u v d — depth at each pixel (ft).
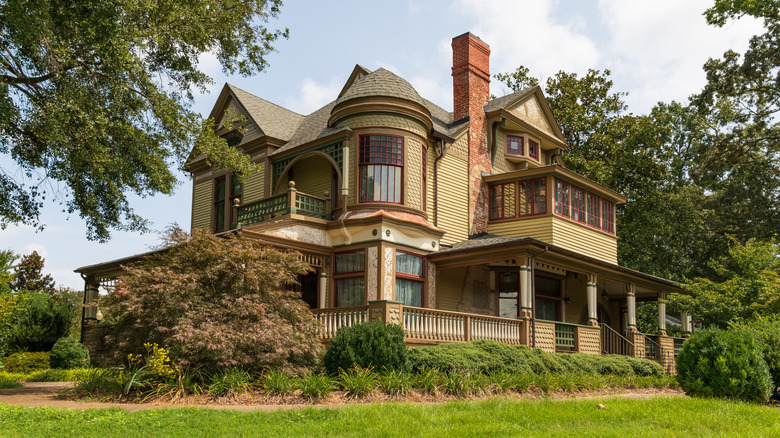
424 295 62.69
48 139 45.78
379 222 58.80
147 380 38.42
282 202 61.52
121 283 41.78
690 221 120.06
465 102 77.66
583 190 77.25
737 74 108.99
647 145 106.83
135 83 50.88
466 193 73.61
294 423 28.17
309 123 79.92
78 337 116.26
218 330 38.37
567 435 25.36
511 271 72.95
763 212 125.18
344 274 60.54
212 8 56.08
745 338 40.81
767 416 31.35
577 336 65.82
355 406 32.63
